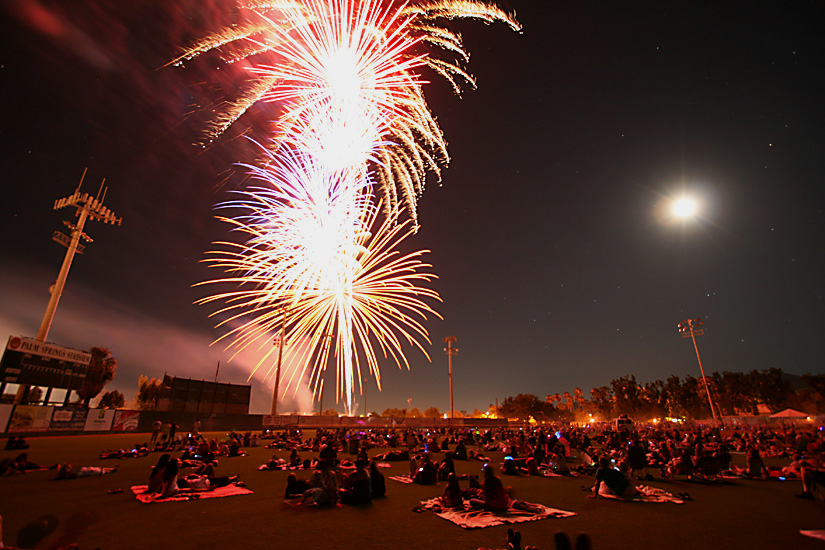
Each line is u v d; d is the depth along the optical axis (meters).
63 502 10.16
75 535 5.49
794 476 15.16
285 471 16.77
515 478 15.92
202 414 52.56
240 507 10.15
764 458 23.41
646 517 9.42
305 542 7.45
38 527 5.24
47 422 33.44
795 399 88.31
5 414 29.89
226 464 19.14
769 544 7.45
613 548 7.22
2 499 10.32
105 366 53.50
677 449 19.00
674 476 15.85
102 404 65.75
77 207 38.44
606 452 21.11
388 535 7.91
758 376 93.06
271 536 7.77
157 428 24.62
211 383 55.38
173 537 7.61
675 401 104.88
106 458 19.73
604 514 9.70
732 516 9.55
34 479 13.39
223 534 7.85
